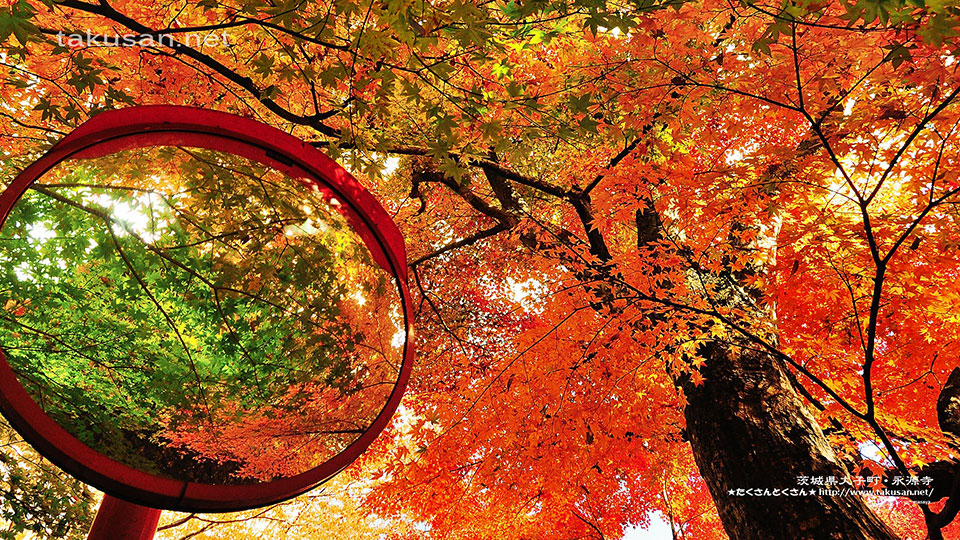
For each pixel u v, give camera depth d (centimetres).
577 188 532
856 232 304
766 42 263
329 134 297
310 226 130
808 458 328
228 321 116
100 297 107
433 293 884
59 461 99
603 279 420
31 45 277
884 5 191
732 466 338
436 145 283
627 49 335
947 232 282
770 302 416
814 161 315
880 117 277
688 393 399
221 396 111
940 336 389
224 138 129
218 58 315
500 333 876
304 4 228
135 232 114
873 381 438
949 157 278
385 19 222
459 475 504
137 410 105
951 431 374
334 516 821
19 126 306
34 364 101
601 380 415
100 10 218
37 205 105
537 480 467
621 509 707
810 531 294
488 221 863
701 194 349
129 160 118
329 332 122
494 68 300
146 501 102
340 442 117
